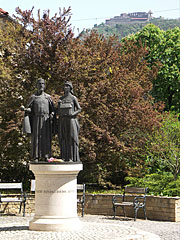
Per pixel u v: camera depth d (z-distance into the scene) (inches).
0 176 1014.4
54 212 543.2
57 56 927.7
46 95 578.2
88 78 963.3
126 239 484.4
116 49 1142.3
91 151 919.0
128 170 1002.1
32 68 954.1
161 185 847.7
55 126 583.5
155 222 716.0
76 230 540.1
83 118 911.7
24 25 974.4
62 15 975.0
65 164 545.0
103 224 608.4
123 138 997.8
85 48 987.9
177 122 925.8
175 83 1457.9
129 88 988.6
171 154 884.0
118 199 812.6
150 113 1000.9
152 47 1493.6
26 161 950.4
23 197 792.9
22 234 509.7
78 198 817.5
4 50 990.4
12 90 954.1
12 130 908.0
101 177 1007.6
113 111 967.0
